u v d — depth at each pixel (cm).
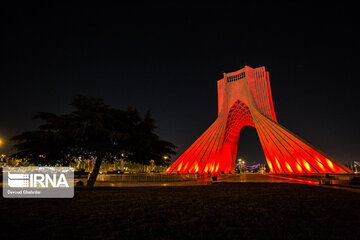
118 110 1775
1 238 508
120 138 1633
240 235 538
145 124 1827
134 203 941
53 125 1526
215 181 2481
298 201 1011
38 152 1502
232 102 6056
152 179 2984
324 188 1630
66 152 1620
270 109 5497
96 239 508
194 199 1060
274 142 4666
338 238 521
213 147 5050
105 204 917
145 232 557
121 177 2969
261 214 750
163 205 898
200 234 543
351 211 801
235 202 978
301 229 587
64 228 586
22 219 673
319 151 4106
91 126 1517
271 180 2733
